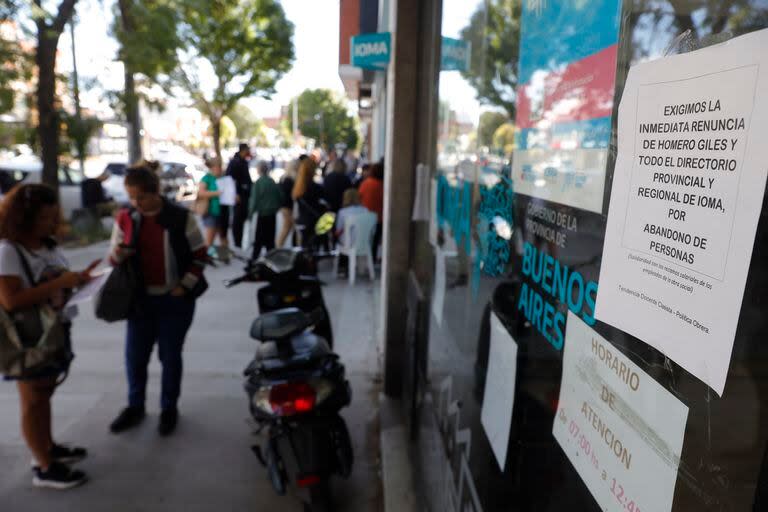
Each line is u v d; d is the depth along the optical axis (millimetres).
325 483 3018
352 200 8469
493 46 1633
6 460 3676
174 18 13305
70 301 3152
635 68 754
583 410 928
